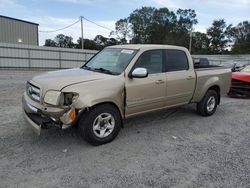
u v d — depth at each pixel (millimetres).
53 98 3957
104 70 4922
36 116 4227
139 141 4699
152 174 3531
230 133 5402
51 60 29172
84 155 4016
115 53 5285
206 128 5668
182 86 5707
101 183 3254
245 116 6883
